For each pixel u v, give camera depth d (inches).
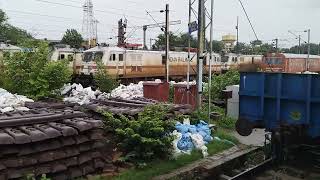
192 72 1507.1
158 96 594.6
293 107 350.0
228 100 503.8
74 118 297.0
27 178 233.9
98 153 284.8
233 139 422.3
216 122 503.2
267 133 380.5
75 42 2338.8
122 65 1279.5
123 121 335.9
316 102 336.2
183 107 434.3
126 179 277.1
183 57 1502.2
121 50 1274.6
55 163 257.8
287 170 345.4
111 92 695.1
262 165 342.6
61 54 1270.9
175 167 318.7
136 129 320.8
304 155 371.9
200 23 500.7
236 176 311.1
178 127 379.2
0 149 234.2
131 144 318.3
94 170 282.5
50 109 352.2
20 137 237.8
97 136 281.0
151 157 319.0
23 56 546.3
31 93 537.3
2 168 231.9
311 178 326.6
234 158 357.4
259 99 374.6
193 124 425.4
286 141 355.3
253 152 390.3
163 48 1560.0
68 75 572.4
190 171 314.0
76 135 270.2
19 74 537.0
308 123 337.7
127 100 450.9
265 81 368.8
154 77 1413.6
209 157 357.1
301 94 343.0
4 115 307.6
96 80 840.9
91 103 429.7
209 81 488.4
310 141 362.9
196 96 557.3
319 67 1884.8
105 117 364.5
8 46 1085.1
